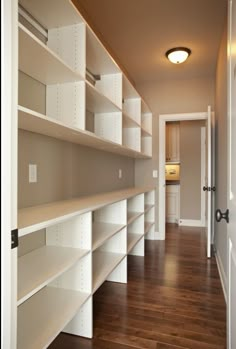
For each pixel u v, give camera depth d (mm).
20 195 1621
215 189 3617
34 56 1393
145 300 2242
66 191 2207
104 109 2561
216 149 3586
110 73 2562
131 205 3502
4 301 842
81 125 1776
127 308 2107
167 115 4297
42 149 1855
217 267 3027
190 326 1863
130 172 4289
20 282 1218
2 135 826
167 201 5969
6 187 841
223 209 2672
